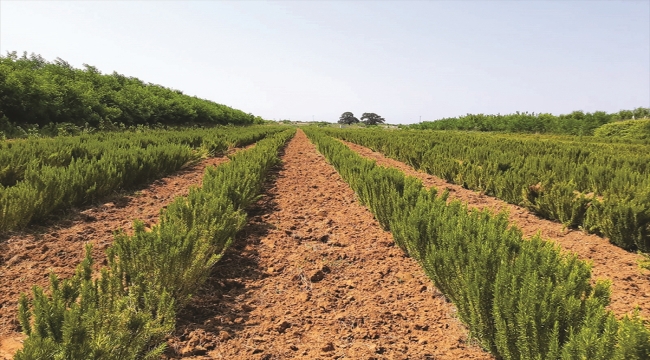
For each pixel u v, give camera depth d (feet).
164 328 8.95
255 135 88.63
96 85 104.17
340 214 24.22
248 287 13.85
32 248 16.12
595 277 15.52
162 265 10.81
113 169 25.44
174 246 11.29
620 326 7.13
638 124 119.96
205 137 63.67
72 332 6.77
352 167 30.94
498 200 29.35
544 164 35.06
